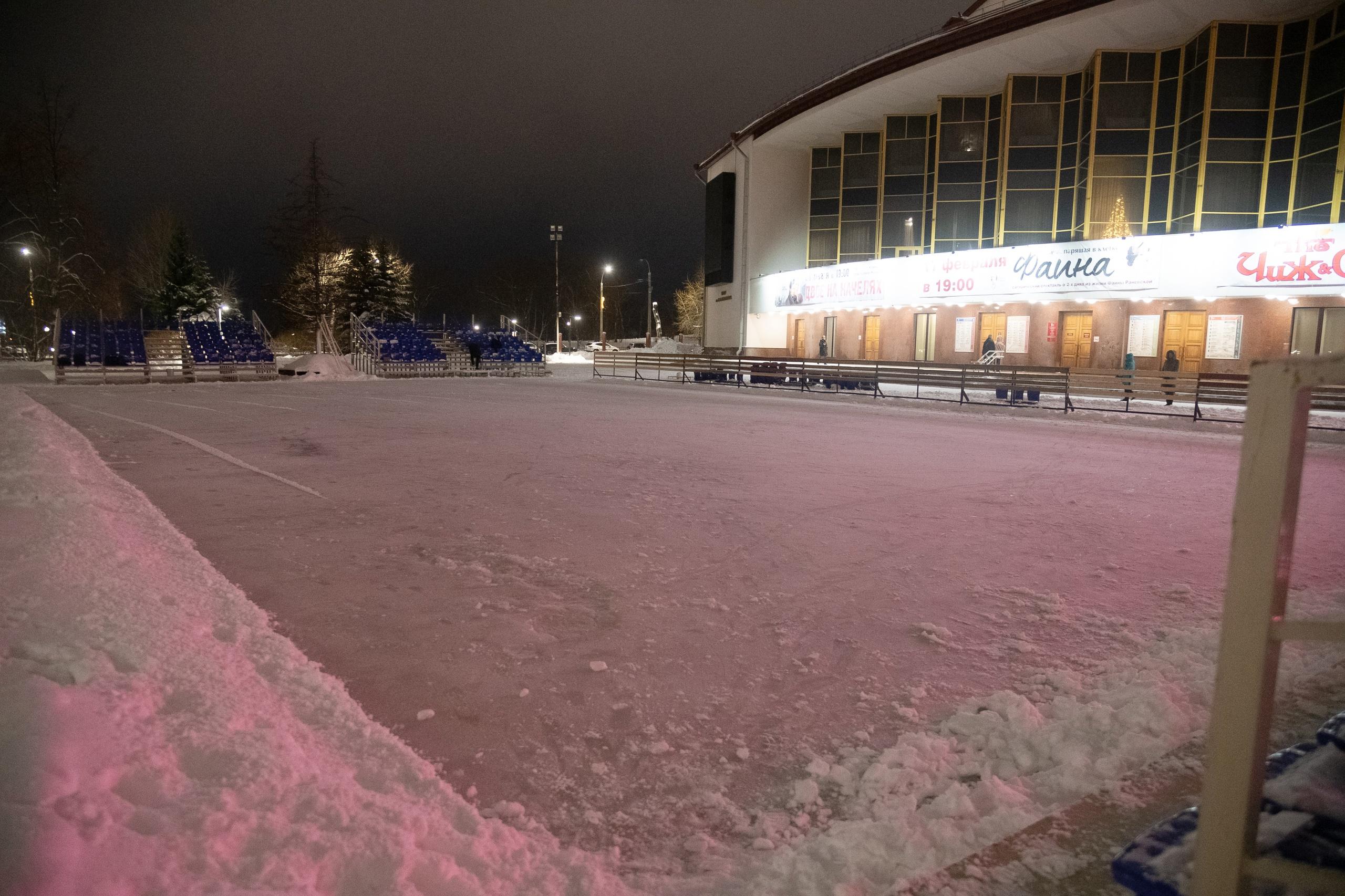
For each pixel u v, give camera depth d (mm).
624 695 3727
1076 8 26953
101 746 2381
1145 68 29219
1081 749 3012
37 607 3689
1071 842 2326
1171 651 4098
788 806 2822
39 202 40344
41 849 1800
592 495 8320
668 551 6176
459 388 28281
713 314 49312
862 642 4383
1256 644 1359
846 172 40281
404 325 51531
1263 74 26406
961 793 2727
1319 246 21922
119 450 11328
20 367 40938
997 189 34094
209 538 6363
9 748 2246
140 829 2025
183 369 32781
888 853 2404
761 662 4117
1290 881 1352
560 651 4223
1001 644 4352
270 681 3430
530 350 46406
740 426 15336
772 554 6137
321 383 31953
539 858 2426
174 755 2463
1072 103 31812
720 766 3117
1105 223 29875
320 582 5277
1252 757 1371
